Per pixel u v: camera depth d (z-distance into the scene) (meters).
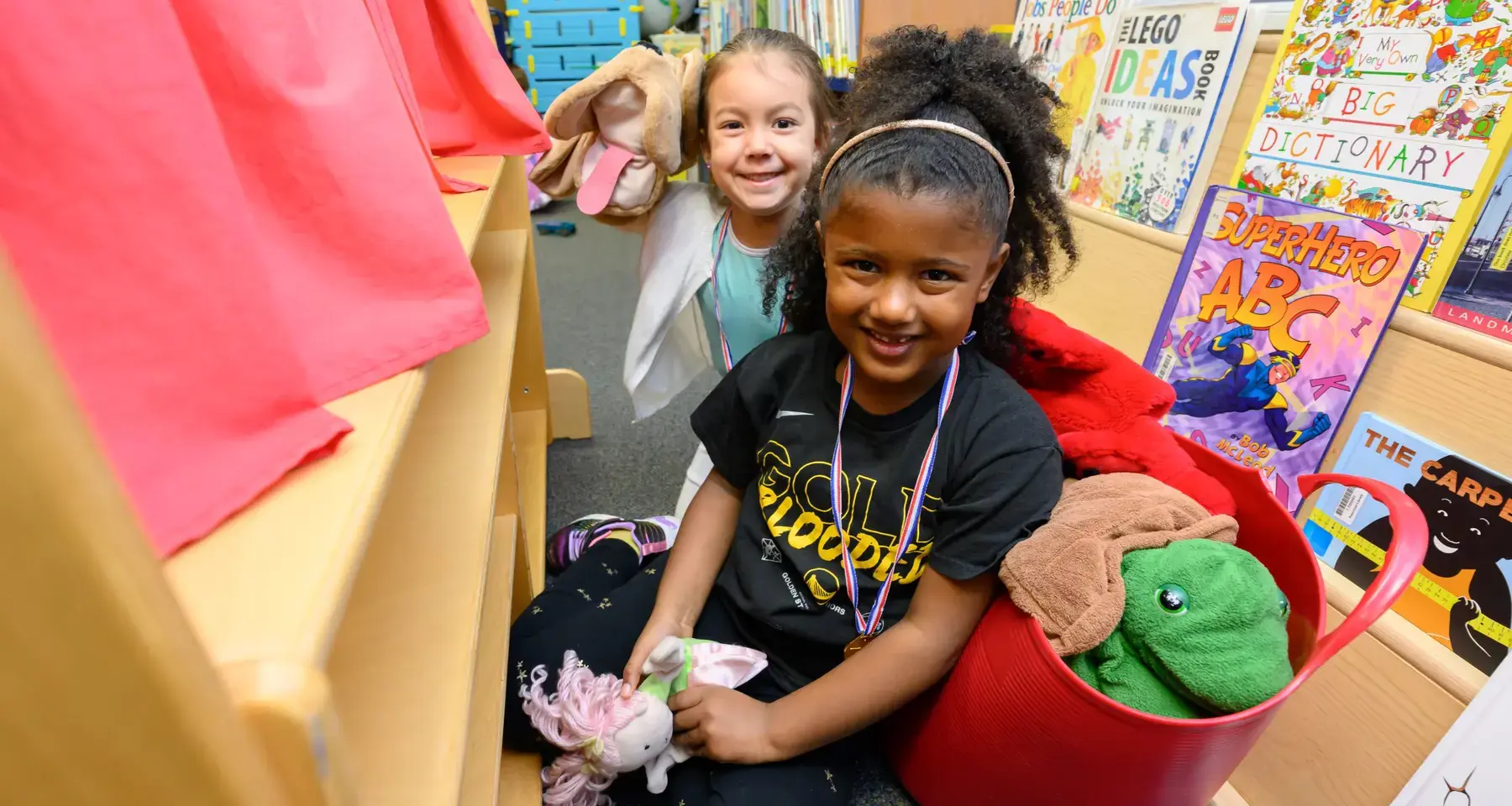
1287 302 0.76
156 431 0.28
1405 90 0.65
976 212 0.57
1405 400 0.67
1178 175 0.89
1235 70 0.82
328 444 0.34
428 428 0.76
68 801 0.18
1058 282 0.88
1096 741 0.57
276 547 0.29
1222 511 0.67
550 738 0.67
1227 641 0.55
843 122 0.68
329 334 0.40
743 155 0.93
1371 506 0.70
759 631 0.78
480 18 0.97
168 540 0.28
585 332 2.05
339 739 0.24
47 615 0.16
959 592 0.67
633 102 1.00
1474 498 0.62
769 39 0.93
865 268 0.60
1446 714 0.64
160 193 0.28
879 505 0.70
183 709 0.18
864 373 0.69
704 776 0.71
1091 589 0.58
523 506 1.16
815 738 0.68
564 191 1.10
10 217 0.25
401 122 0.45
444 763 0.49
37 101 0.24
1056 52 1.12
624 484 1.38
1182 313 0.87
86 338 0.27
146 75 0.27
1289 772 0.78
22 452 0.15
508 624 0.74
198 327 0.29
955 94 0.62
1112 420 0.76
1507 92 0.58
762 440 0.79
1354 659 0.72
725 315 1.07
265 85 0.38
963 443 0.67
